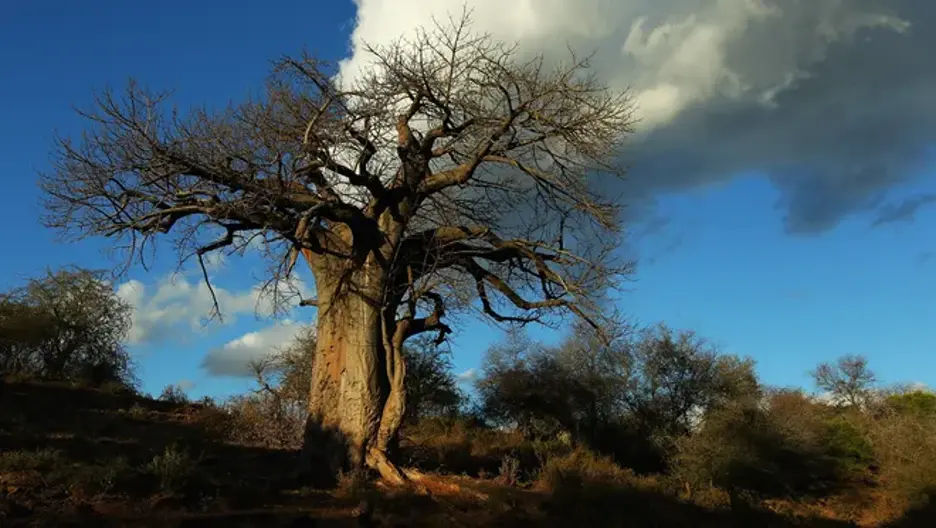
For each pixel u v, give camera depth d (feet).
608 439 113.70
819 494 95.71
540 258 57.31
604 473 74.28
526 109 54.13
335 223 56.65
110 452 50.70
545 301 57.00
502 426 123.85
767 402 121.70
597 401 117.39
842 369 172.65
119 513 37.22
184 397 100.63
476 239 57.47
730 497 71.31
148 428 68.64
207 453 59.31
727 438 92.17
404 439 67.05
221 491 43.70
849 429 111.86
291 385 81.20
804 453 98.63
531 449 87.30
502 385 118.42
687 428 113.09
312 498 45.34
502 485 54.65
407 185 54.90
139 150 49.60
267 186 49.39
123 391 96.63
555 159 57.06
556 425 116.37
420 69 53.67
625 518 50.70
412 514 43.29
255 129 51.08
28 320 100.99
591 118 54.65
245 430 74.64
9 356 101.60
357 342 52.60
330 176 53.06
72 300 107.86
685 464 88.63
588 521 48.19
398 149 52.70
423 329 55.77
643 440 111.86
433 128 56.03
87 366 105.09
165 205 51.65
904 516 79.56
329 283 54.80
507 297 58.65
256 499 43.24
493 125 55.11
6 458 42.09
